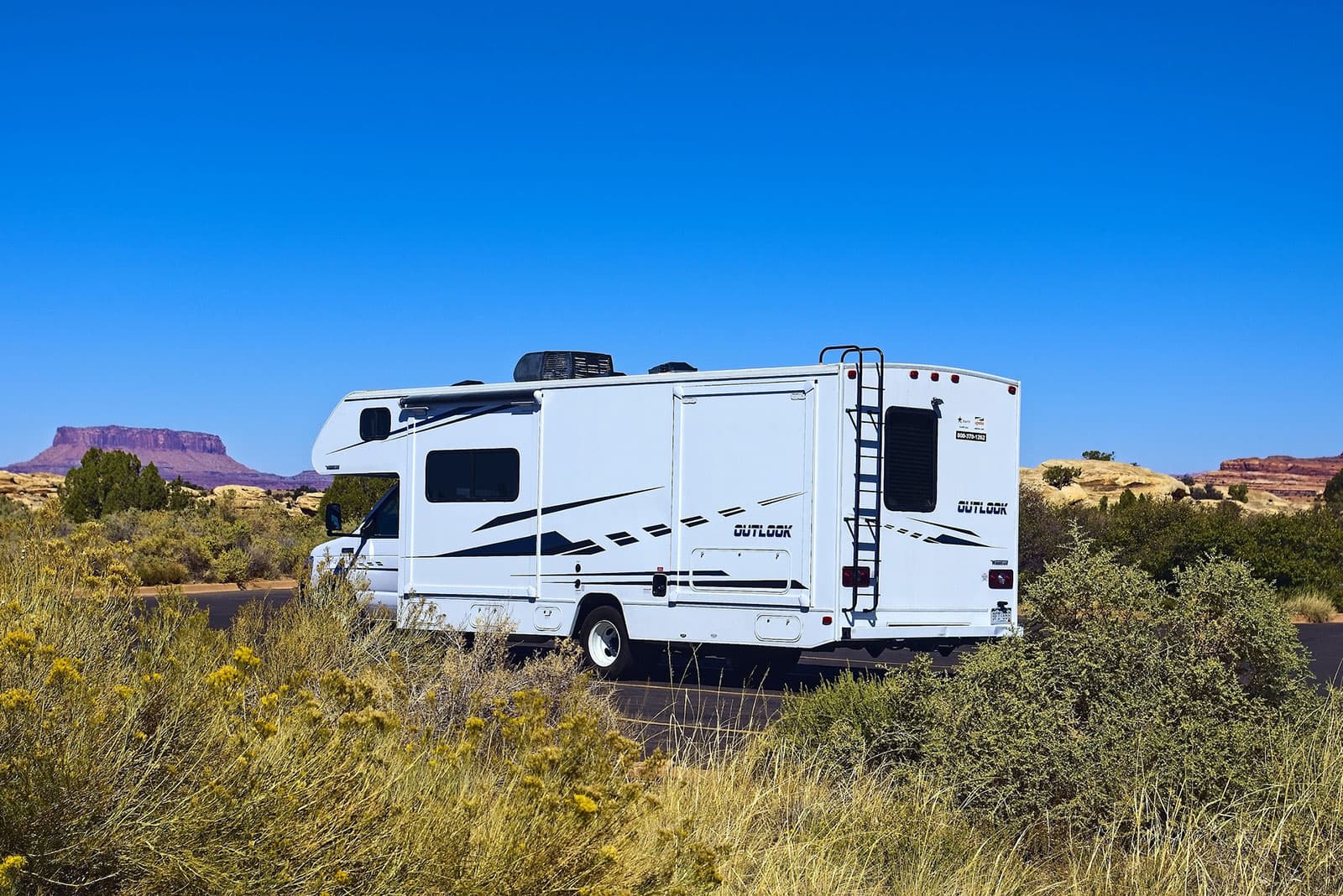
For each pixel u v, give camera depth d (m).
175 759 3.99
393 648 8.91
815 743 7.89
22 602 5.27
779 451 12.52
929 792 6.76
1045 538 25.25
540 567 14.06
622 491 13.47
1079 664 7.23
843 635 12.07
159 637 5.70
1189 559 28.14
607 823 4.23
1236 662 7.50
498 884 3.98
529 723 5.19
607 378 13.69
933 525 12.70
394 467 15.43
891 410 12.50
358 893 3.93
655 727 10.04
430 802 4.43
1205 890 5.67
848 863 5.88
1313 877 5.89
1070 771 6.67
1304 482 145.50
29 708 3.77
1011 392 13.40
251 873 3.77
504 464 14.45
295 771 4.03
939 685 7.67
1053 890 5.87
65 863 3.68
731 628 12.66
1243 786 6.60
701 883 4.53
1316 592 26.75
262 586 30.98
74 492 45.00
